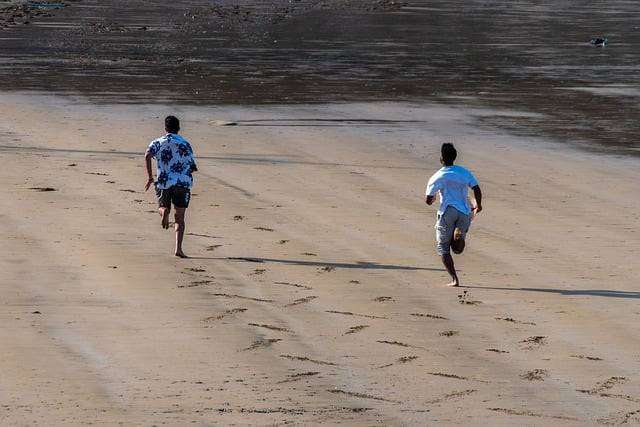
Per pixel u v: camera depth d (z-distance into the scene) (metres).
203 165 59.75
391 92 92.94
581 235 47.22
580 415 27.66
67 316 34.28
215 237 45.12
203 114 78.69
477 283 39.81
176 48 126.12
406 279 40.12
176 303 36.09
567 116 81.38
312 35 145.00
